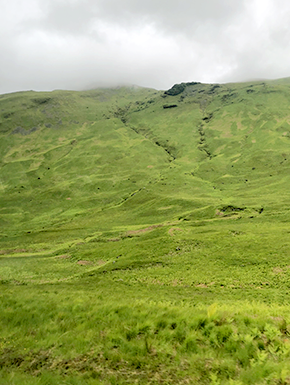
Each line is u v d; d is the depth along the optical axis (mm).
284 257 50312
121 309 14961
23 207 189625
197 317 12055
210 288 40688
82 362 10016
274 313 13328
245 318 11867
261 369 7965
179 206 139250
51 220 161625
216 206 115375
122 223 131750
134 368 9266
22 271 65125
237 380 7613
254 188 156500
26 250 93438
